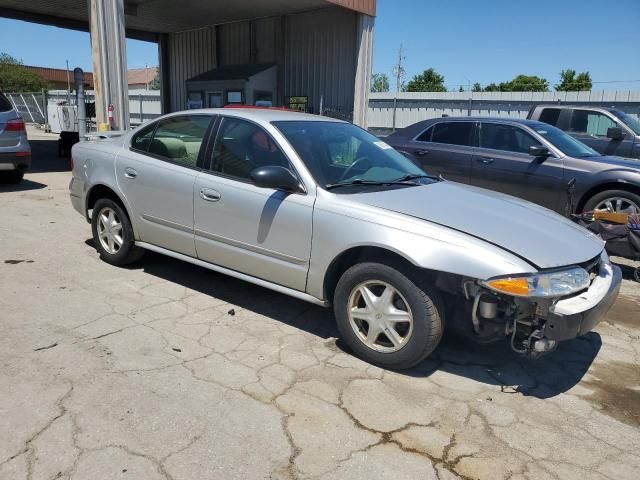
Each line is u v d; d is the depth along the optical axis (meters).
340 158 4.04
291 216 3.62
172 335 3.72
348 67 13.76
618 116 9.38
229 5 13.82
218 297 4.48
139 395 2.95
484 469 2.53
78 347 3.46
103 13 9.66
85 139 5.68
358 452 2.60
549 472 2.53
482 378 3.40
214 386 3.09
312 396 3.05
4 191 8.84
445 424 2.87
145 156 4.66
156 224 4.55
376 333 3.37
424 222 3.25
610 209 6.30
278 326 3.98
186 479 2.34
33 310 4.00
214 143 4.21
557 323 2.96
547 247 3.21
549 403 3.15
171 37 18.44
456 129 7.72
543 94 17.12
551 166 6.68
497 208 3.71
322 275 3.53
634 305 4.91
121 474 2.34
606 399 3.23
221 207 4.01
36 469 2.34
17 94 29.34
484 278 2.97
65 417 2.71
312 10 14.27
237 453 2.53
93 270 4.98
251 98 14.59
